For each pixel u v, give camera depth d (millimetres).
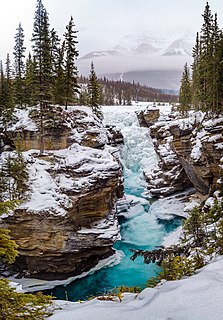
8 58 46562
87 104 52531
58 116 31500
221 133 28578
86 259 26891
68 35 37469
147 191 45812
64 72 38250
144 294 5703
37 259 25312
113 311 5098
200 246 9391
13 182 25094
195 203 35656
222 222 9383
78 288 25844
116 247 31906
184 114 53750
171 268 7496
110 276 26859
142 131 61875
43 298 6195
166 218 36531
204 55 39688
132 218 38750
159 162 48625
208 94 35688
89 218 27469
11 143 32469
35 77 30828
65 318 5133
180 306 4684
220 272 5906
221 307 4398
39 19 31094
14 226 23922
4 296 5871
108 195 28766
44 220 24156
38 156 29422
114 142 55156
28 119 32406
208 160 29422
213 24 39406
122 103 126438
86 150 30516
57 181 26859
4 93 34562
